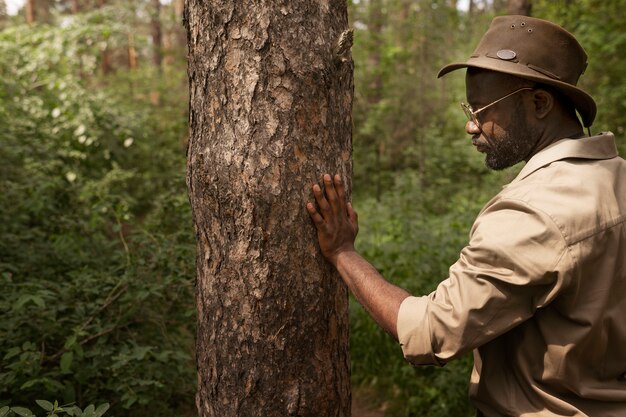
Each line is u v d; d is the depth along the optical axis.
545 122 1.38
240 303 1.61
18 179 3.89
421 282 3.87
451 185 7.55
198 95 1.64
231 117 1.57
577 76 1.39
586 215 1.20
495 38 1.38
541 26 1.34
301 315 1.60
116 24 6.95
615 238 1.22
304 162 1.56
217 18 1.57
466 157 7.86
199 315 1.74
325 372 1.67
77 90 6.04
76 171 5.22
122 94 10.27
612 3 5.89
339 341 1.71
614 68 6.08
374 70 9.29
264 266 1.57
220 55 1.58
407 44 9.93
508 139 1.39
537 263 1.19
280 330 1.60
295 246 1.58
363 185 9.07
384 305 1.38
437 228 4.85
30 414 1.67
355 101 9.59
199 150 1.64
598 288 1.22
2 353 2.35
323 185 1.58
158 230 3.37
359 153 9.34
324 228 1.56
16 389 2.26
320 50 1.58
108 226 4.14
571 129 1.40
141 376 2.53
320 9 1.60
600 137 1.35
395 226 5.04
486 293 1.21
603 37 5.84
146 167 7.20
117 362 2.38
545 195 1.24
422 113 9.63
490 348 1.38
